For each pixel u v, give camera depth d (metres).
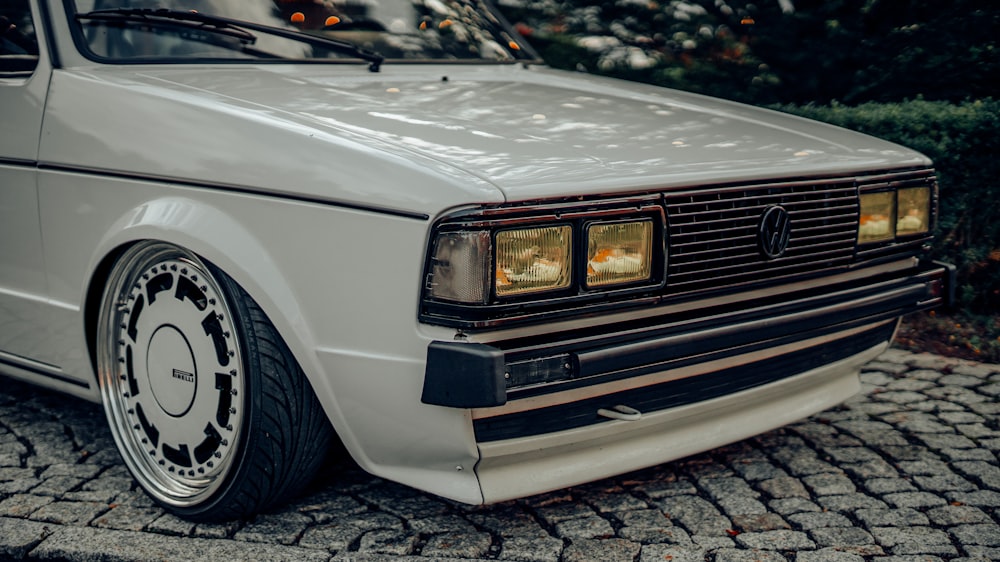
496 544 2.83
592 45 6.62
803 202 2.90
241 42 3.38
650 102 3.48
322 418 2.85
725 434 3.02
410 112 2.92
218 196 2.73
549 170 2.50
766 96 6.65
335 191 2.52
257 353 2.70
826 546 2.83
